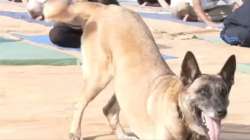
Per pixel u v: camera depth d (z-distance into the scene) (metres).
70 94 8.97
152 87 6.21
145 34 6.87
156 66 6.50
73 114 7.82
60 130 7.42
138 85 6.40
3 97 8.70
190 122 5.70
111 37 6.91
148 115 6.11
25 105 8.36
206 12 16.86
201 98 5.64
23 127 7.48
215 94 5.65
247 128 7.60
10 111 8.06
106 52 6.97
